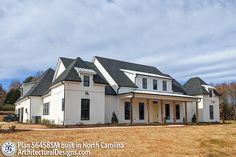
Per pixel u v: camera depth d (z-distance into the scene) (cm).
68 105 2453
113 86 2983
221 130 1902
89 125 2380
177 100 3244
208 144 1389
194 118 3631
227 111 5509
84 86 2584
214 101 4016
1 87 7325
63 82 2466
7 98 5809
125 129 1916
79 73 2562
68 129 1883
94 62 3372
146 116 3112
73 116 2469
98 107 2645
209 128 2044
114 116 2806
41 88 3372
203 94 3803
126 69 3434
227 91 6575
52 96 2838
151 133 1686
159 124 2723
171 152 1180
